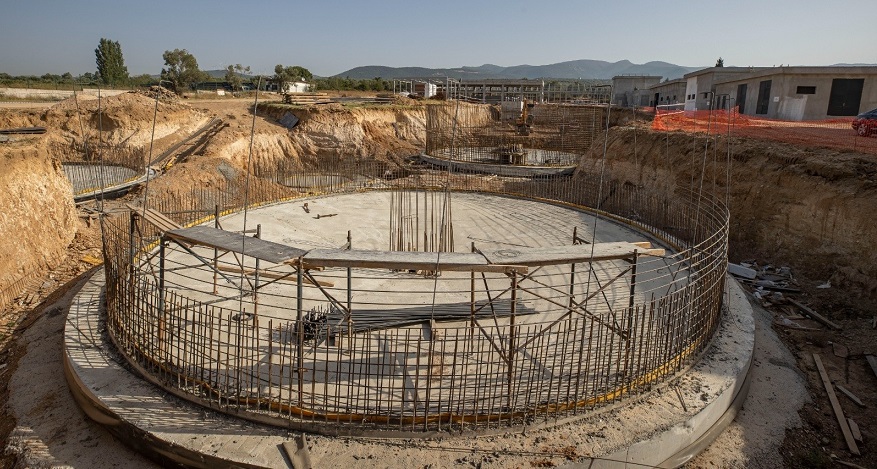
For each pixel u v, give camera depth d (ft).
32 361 31.53
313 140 115.03
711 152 63.00
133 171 77.56
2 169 43.32
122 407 25.18
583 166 90.79
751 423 29.04
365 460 22.58
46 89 144.36
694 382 28.48
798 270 48.03
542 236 55.62
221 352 29.48
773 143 59.00
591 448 23.53
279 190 72.79
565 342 27.27
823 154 51.83
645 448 24.11
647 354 27.37
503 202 69.87
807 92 89.20
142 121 101.14
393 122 132.36
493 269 26.21
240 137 102.42
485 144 127.44
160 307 28.55
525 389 26.84
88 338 31.19
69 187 53.11
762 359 34.83
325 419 24.18
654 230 55.21
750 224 54.34
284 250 27.61
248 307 35.96
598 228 57.88
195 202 60.44
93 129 98.22
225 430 24.09
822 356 36.29
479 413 24.76
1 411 27.91
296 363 28.53
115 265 32.27
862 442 28.19
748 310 37.42
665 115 103.30
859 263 43.19
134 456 24.56
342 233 55.47
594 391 26.11
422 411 24.89
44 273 44.62
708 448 27.04
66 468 23.73
